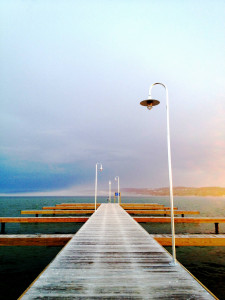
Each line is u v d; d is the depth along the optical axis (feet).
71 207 110.42
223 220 67.87
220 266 39.09
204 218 67.62
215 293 28.63
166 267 18.06
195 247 51.67
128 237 30.01
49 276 16.11
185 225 84.02
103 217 53.36
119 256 21.11
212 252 47.80
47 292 13.70
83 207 109.70
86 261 19.58
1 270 37.19
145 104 21.83
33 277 33.99
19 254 46.70
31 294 13.43
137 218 65.46
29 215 131.85
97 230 35.40
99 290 14.01
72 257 20.76
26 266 39.19
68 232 73.61
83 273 16.72
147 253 22.13
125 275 16.35
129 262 19.30
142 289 14.17
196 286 14.60
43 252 48.29
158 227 80.28
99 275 16.34
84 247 24.58
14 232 73.05
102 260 19.86
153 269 17.58
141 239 28.76
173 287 14.44
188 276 16.20
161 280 15.48
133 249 23.70
